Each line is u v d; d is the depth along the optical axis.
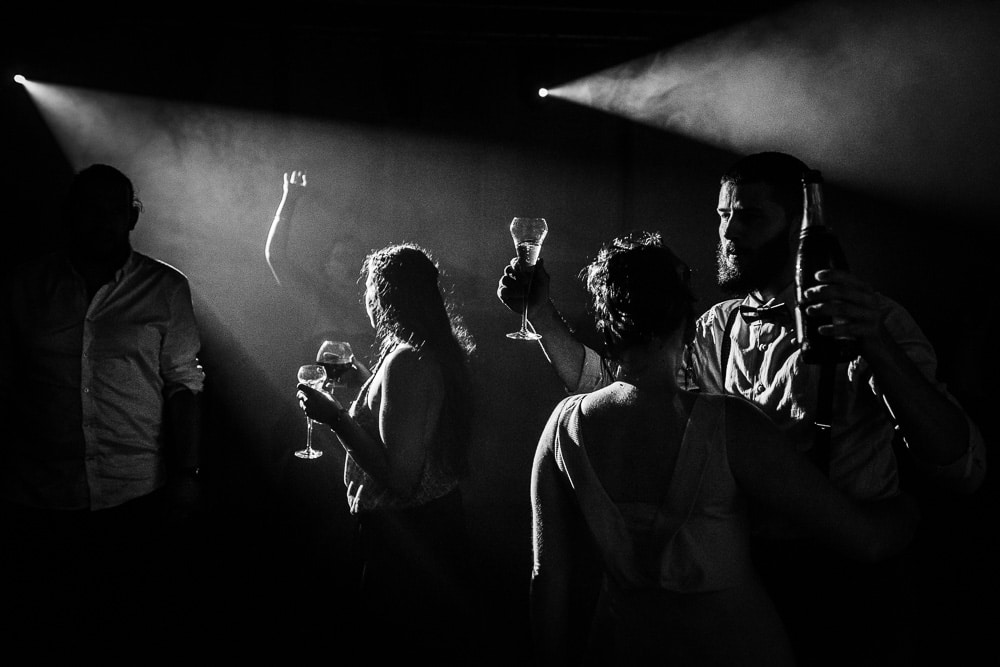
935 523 4.17
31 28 6.43
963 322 6.05
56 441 2.68
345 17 6.07
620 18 6.13
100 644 2.84
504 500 4.67
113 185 2.68
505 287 2.21
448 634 2.26
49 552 2.72
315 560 3.05
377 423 2.29
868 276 6.63
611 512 1.47
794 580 1.66
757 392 1.84
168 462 2.91
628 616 1.48
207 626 3.20
